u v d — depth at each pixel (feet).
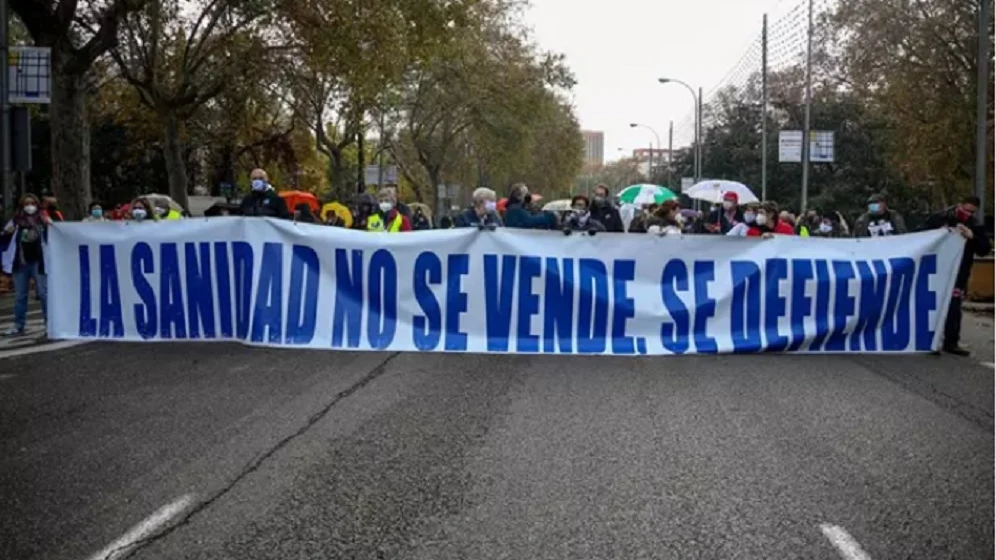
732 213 52.01
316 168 191.62
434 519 15.92
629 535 15.21
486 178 227.61
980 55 62.95
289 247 32.12
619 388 26.76
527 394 25.85
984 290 60.39
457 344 31.94
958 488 17.80
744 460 19.51
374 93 86.53
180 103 96.73
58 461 19.13
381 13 79.20
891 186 149.38
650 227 42.91
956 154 100.94
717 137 181.57
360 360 30.76
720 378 28.37
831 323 32.76
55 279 33.22
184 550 14.53
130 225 32.94
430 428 21.99
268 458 19.43
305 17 80.64
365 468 18.79
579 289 32.01
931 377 28.91
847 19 103.04
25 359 30.81
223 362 30.12
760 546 14.78
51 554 14.34
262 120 140.26
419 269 31.99
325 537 15.08
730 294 32.42
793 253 32.63
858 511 16.46
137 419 22.66
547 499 16.96
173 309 33.01
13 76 54.44
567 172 232.94
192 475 18.24
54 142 72.28
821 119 153.38
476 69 150.51
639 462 19.30
